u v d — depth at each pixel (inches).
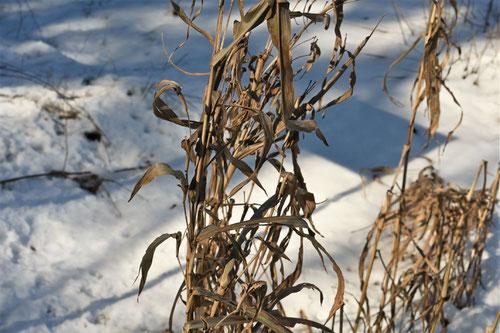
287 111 33.7
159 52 152.9
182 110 127.0
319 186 114.0
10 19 162.1
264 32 160.7
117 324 80.0
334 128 130.9
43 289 83.0
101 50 151.0
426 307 72.5
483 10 191.3
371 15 183.5
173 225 99.6
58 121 116.5
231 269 44.8
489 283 95.1
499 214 107.7
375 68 153.9
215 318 43.5
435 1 53.2
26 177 101.9
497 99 147.9
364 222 106.6
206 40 160.9
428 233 102.8
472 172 121.7
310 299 88.2
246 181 45.5
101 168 109.4
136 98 128.1
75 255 90.4
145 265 40.9
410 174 119.6
